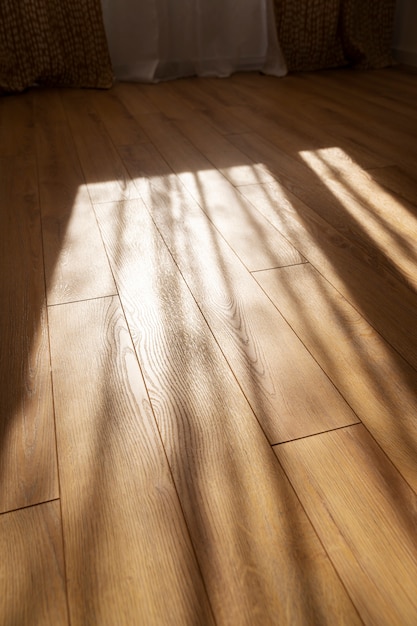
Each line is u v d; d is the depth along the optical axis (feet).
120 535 4.15
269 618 3.74
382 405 4.94
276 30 14.93
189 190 8.51
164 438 4.74
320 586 3.86
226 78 15.28
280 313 5.96
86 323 5.90
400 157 9.52
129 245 7.14
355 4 14.82
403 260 6.74
